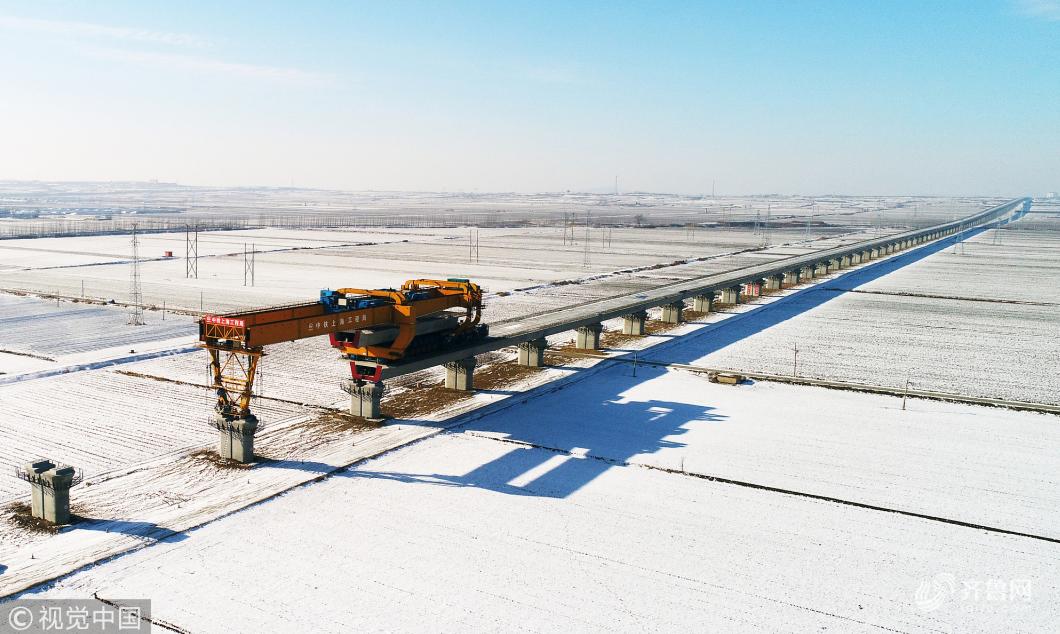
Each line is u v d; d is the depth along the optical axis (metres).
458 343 40.00
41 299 69.12
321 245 137.25
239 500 25.69
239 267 98.81
